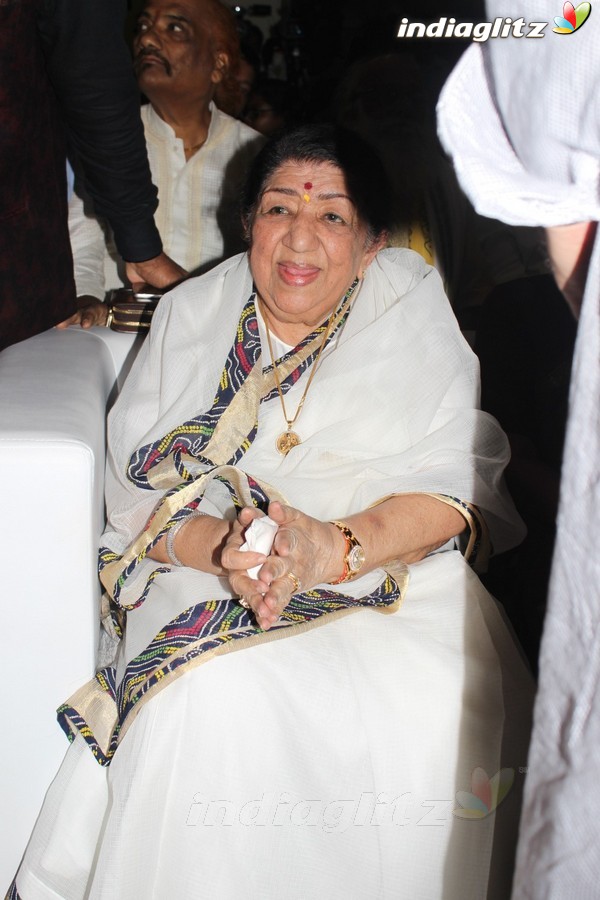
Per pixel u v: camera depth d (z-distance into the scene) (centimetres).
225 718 125
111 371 187
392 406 156
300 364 159
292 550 126
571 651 71
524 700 142
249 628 131
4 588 138
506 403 189
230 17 244
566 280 74
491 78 71
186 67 232
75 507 136
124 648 143
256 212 154
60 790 139
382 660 136
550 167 67
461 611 147
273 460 158
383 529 142
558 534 70
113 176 187
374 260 166
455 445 156
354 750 129
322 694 129
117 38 170
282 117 357
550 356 186
